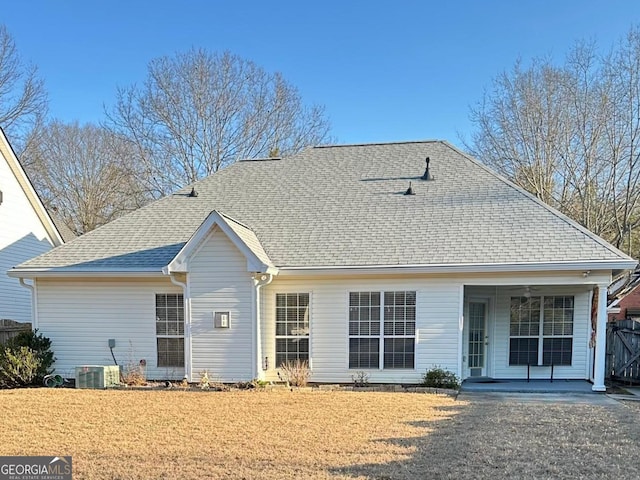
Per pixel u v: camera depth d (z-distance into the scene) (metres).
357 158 15.59
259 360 11.10
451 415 8.12
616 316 16.91
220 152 31.81
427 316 11.08
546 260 10.39
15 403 9.20
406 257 11.07
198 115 31.44
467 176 13.84
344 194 13.80
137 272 11.53
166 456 5.96
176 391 10.42
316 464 5.61
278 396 9.77
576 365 12.02
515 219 11.88
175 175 31.36
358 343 11.35
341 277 11.38
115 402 9.24
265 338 11.50
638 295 16.77
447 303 11.01
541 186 26.88
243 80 32.34
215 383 10.88
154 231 13.12
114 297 11.99
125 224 13.61
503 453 5.99
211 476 5.25
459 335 10.94
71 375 12.02
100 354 12.00
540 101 26.95
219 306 11.11
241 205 13.95
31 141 32.75
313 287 11.48
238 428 7.26
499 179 13.53
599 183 25.84
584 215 26.00
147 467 5.56
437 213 12.48
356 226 12.38
